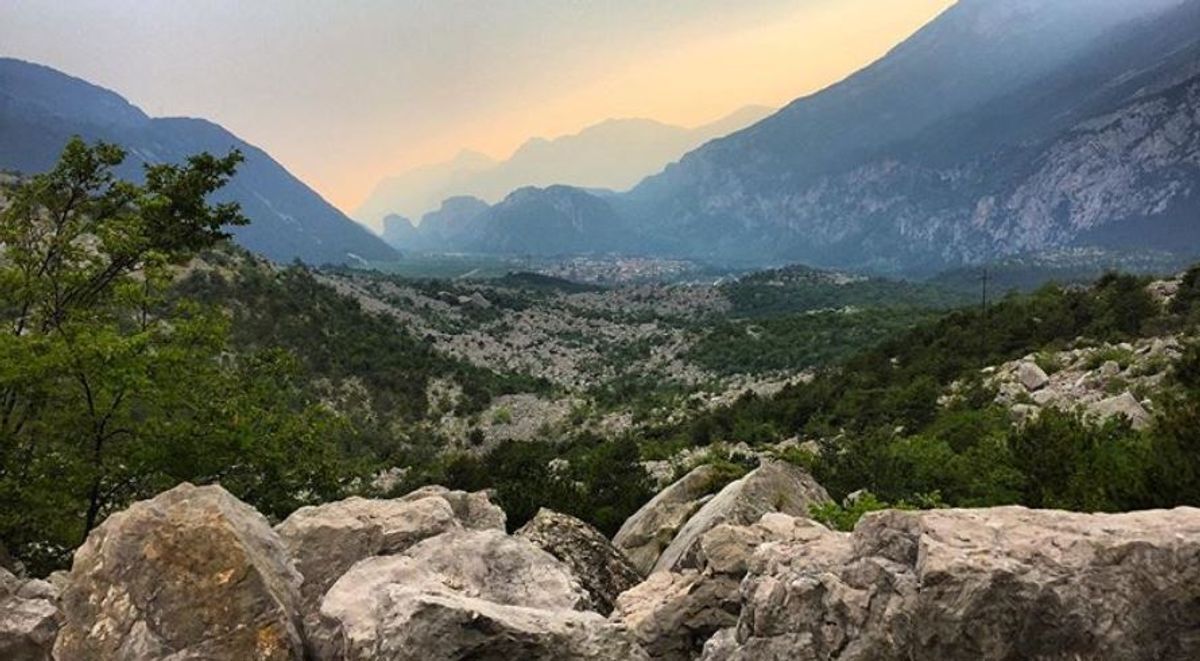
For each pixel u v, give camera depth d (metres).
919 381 61.03
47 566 17.28
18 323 19.91
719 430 74.50
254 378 22.61
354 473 23.67
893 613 6.93
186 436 18.05
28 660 8.74
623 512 29.72
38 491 16.30
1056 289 80.81
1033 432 22.00
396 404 113.62
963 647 6.54
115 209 22.80
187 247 25.02
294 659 7.80
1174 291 63.56
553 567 9.68
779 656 7.48
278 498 20.27
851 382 74.44
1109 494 14.41
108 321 20.20
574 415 116.75
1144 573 6.61
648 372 174.00
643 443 79.56
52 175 21.25
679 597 9.84
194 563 8.12
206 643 7.71
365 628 7.83
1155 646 6.40
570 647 7.63
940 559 6.80
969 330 76.25
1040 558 6.80
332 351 117.44
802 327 185.62
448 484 46.12
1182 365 22.25
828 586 7.48
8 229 19.77
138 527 8.45
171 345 19.06
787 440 63.97
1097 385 43.50
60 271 19.83
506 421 116.56
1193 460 13.26
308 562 9.80
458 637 7.34
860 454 28.16
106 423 17.98
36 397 16.97
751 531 10.59
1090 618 6.46
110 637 7.90
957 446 37.28
